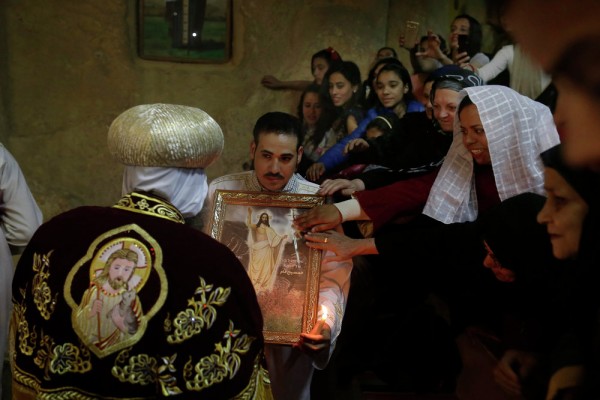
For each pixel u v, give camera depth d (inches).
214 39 154.7
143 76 154.1
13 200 101.3
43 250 57.3
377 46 155.9
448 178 90.1
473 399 86.1
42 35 150.5
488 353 84.1
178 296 54.1
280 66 156.3
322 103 148.1
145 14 151.9
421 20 151.3
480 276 83.7
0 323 100.3
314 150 147.5
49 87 151.9
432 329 102.2
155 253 55.0
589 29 42.8
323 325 82.3
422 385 103.0
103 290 54.1
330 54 149.6
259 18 154.7
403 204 95.5
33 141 152.6
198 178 61.9
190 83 155.3
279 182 91.5
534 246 70.7
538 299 70.1
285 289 83.3
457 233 84.8
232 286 56.0
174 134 58.0
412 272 103.3
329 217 87.5
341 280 89.3
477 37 135.7
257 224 85.6
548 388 56.1
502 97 83.3
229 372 54.9
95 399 53.6
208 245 56.8
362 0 154.9
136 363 53.4
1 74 149.2
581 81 44.4
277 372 92.1
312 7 155.0
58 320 54.6
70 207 154.6
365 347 112.0
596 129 45.9
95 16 151.3
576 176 52.2
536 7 44.5
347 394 112.9
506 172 83.3
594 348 50.4
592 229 52.3
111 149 60.4
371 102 141.8
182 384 53.5
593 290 51.8
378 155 131.3
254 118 157.2
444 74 112.5
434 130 123.0
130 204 58.2
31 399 56.3
